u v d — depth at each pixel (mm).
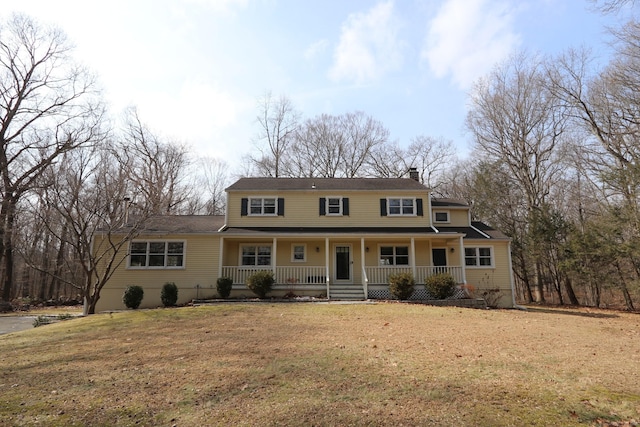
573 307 22531
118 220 17547
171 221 20797
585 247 21922
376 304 15414
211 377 5637
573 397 4793
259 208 21000
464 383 5305
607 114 22234
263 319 11430
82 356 7254
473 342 8266
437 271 18797
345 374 5730
